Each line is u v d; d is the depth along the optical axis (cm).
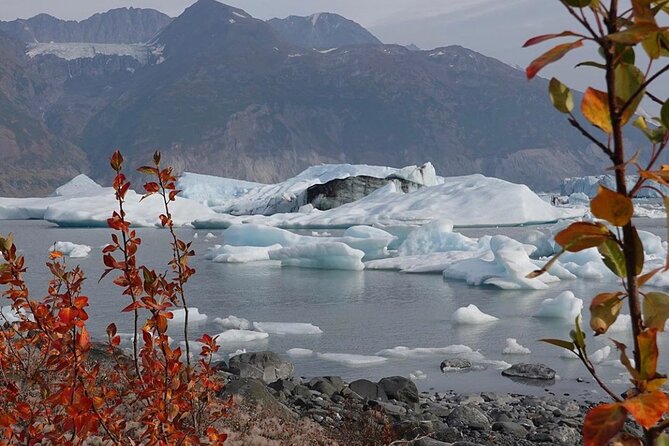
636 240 107
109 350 373
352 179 8400
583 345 114
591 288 2905
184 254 374
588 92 109
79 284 320
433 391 1462
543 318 2239
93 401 308
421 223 6675
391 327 2138
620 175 105
